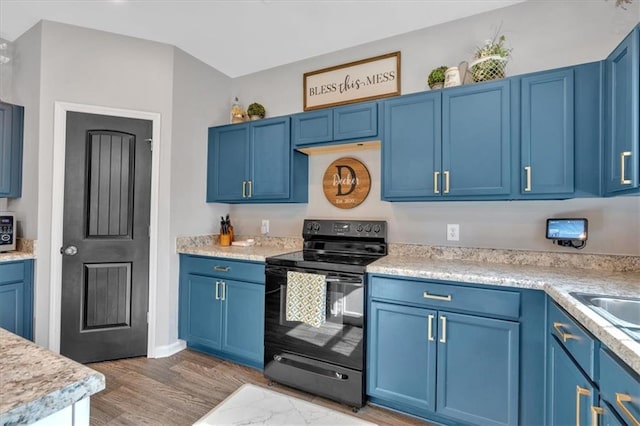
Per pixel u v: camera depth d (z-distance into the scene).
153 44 2.67
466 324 1.75
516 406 1.63
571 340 1.30
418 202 2.43
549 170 1.79
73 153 2.47
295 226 2.95
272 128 2.73
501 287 1.67
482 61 2.00
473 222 2.25
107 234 2.56
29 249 2.38
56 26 2.42
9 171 2.43
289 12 2.28
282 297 2.25
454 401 1.77
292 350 2.19
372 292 1.99
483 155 1.96
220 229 3.14
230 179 2.92
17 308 2.30
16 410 0.45
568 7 2.01
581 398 1.19
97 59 2.52
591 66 1.71
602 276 1.71
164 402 2.02
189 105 2.87
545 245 2.04
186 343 2.81
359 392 1.98
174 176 2.74
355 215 2.69
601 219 1.90
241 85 3.26
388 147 2.25
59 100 2.42
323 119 2.51
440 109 2.08
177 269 2.76
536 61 2.08
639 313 1.25
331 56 2.82
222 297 2.56
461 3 2.15
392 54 2.54
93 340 2.51
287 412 1.93
